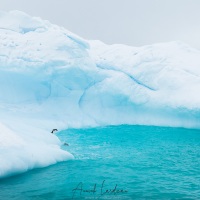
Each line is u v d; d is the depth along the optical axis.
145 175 8.44
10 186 7.13
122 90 18.91
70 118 17.50
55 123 16.08
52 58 17.73
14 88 17.50
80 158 10.13
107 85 19.06
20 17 19.62
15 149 8.34
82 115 18.12
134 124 18.69
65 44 18.45
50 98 18.17
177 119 18.05
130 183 7.69
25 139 9.80
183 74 18.77
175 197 6.69
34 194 6.69
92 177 8.12
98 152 11.16
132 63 19.97
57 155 9.49
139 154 11.05
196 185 7.57
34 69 17.23
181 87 18.28
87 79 18.69
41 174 8.10
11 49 17.64
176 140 13.94
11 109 16.14
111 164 9.52
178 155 10.98
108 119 18.59
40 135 11.38
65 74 17.81
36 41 18.38
